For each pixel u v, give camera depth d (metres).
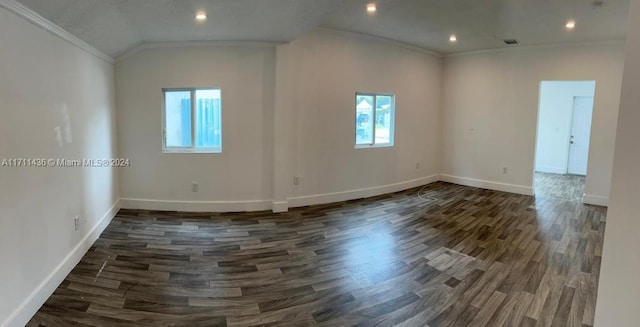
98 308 2.58
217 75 4.86
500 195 6.35
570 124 8.71
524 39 5.70
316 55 5.30
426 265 3.40
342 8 4.21
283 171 5.11
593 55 5.71
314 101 5.36
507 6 4.04
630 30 1.33
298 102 5.21
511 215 5.11
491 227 4.56
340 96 5.61
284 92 4.99
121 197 5.02
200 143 5.09
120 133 4.89
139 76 4.82
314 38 5.26
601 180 5.73
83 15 2.98
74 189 3.29
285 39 4.68
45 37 2.76
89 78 3.79
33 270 2.51
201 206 5.05
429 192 6.52
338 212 5.15
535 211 5.33
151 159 4.96
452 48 6.58
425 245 3.91
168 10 3.38
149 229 4.27
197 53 4.82
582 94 8.49
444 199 6.02
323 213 5.09
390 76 6.21
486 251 3.76
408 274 3.21
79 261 3.34
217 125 5.05
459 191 6.63
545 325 2.45
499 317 2.54
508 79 6.49
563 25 4.78
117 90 4.80
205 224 4.50
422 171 7.11
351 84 5.71
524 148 6.43
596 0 3.75
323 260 3.48
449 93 7.22
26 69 2.47
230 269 3.26
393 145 6.44
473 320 2.50
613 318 1.45
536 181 7.84
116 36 3.94
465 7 4.11
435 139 7.31
